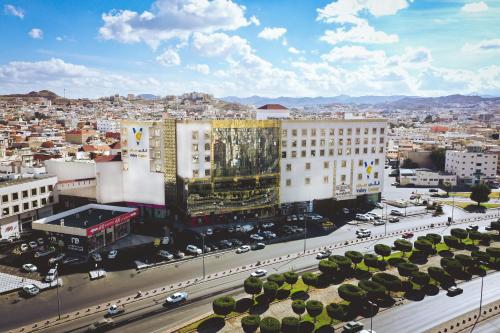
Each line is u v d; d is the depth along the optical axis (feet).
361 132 465.88
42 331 219.82
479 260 310.45
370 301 249.55
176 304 248.73
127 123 415.03
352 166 467.52
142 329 221.05
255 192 413.59
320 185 453.58
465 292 266.36
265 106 518.78
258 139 407.44
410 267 277.03
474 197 500.74
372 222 427.74
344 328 218.79
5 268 301.22
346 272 292.40
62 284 276.62
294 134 429.79
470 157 634.02
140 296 258.78
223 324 224.53
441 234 391.86
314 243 359.87
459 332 220.02
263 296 256.93
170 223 408.26
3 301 252.83
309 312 221.66
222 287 272.51
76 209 380.58
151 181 415.44
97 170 416.05
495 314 238.48
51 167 435.53
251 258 323.37
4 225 357.61
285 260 319.68
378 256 326.44
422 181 628.28
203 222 406.00
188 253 332.80
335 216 448.24
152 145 408.05
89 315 236.22
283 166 429.79
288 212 440.45
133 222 410.52
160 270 300.40
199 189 391.24
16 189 363.56
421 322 228.84
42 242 350.23
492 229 406.21
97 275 286.66
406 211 473.26
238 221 417.28
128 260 318.65
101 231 341.21
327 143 449.06
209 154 390.42
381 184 489.26
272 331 203.72
